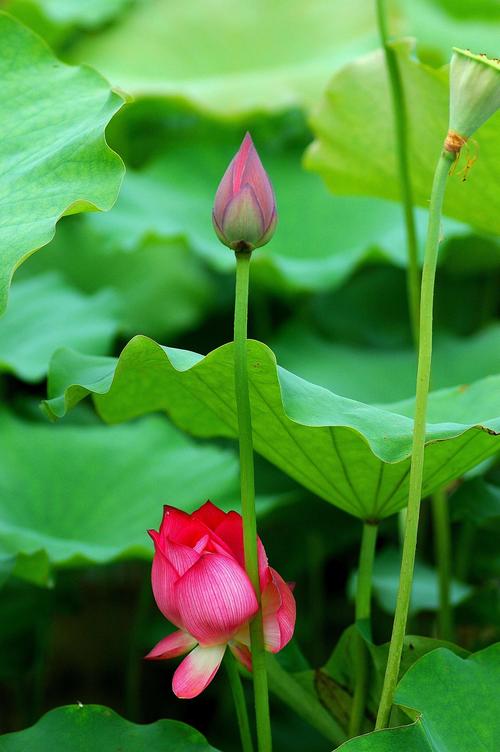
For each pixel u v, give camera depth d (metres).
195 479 3.34
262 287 4.33
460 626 3.06
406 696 2.44
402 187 2.98
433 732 2.43
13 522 3.14
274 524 3.40
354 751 2.41
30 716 3.15
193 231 4.39
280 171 4.97
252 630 2.42
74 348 3.66
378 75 2.97
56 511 3.22
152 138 5.33
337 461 2.54
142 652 3.77
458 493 2.96
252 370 2.45
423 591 3.04
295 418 2.46
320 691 2.67
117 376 2.55
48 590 3.02
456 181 2.90
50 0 5.43
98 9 5.56
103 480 3.33
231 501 3.25
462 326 4.59
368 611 2.63
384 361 4.09
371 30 5.55
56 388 2.61
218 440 3.91
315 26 5.70
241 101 4.86
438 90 2.84
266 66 5.57
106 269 4.71
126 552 2.97
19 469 3.34
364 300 4.67
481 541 3.22
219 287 4.72
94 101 2.62
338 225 4.62
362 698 2.63
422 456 2.39
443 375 3.97
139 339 2.48
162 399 2.69
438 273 4.58
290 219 4.72
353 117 3.04
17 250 2.46
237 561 2.46
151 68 5.46
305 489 3.23
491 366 3.92
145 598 3.36
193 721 3.76
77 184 2.52
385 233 4.39
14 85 2.68
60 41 5.55
